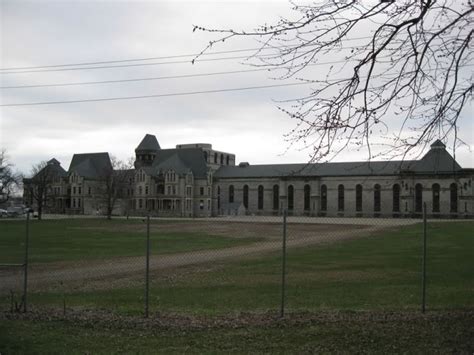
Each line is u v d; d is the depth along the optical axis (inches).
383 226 2682.1
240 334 438.6
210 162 5792.3
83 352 386.6
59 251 1417.3
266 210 5036.9
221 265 1064.8
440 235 1845.5
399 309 540.1
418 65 323.9
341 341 409.4
